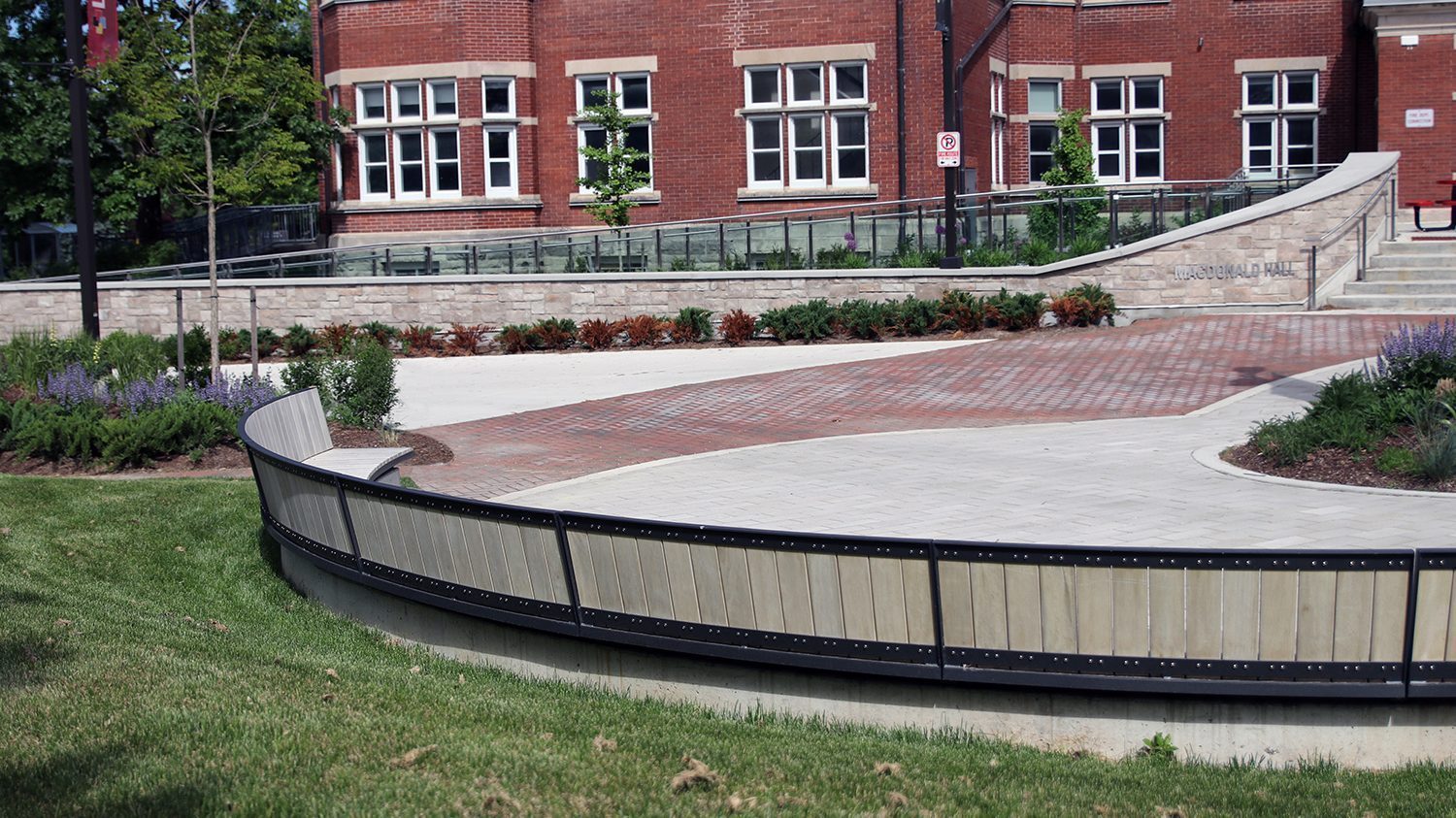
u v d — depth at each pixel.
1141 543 9.96
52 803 5.43
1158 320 22.28
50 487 13.73
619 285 24.59
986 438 14.84
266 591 11.27
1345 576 6.94
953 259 23.41
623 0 29.53
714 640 7.93
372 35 30.27
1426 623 6.93
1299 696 7.07
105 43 20.16
